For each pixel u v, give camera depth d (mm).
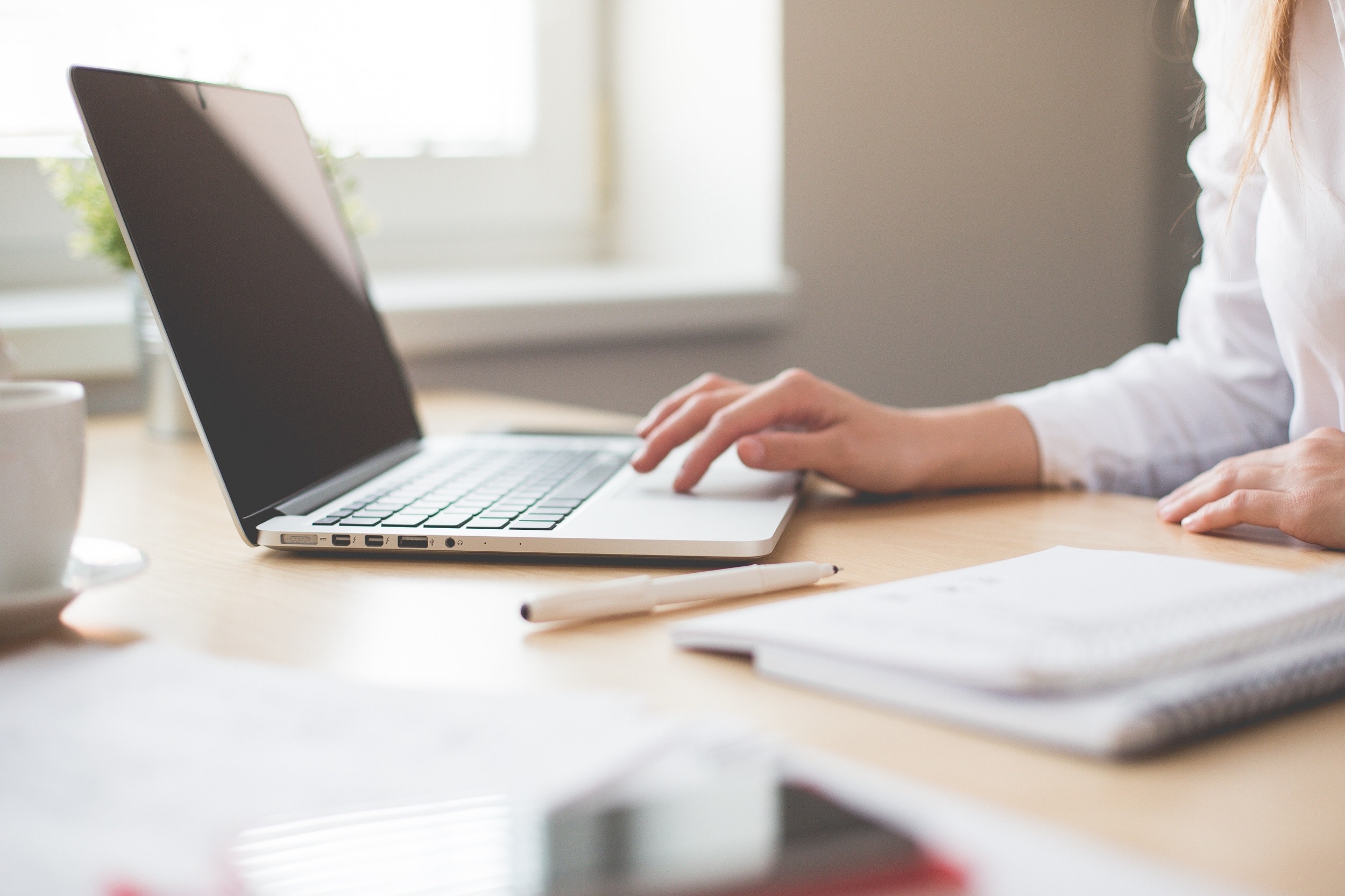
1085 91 1667
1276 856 260
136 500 710
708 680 375
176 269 571
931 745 320
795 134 1438
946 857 243
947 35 1536
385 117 1480
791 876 232
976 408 734
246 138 727
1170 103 1728
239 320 623
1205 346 792
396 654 406
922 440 688
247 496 562
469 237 1567
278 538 551
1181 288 1760
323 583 506
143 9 1271
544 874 232
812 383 679
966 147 1577
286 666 395
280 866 241
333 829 257
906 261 1554
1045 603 389
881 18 1480
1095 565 452
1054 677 314
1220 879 249
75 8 1229
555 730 313
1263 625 352
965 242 1599
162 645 416
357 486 664
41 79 1222
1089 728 306
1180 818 278
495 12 1543
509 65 1567
